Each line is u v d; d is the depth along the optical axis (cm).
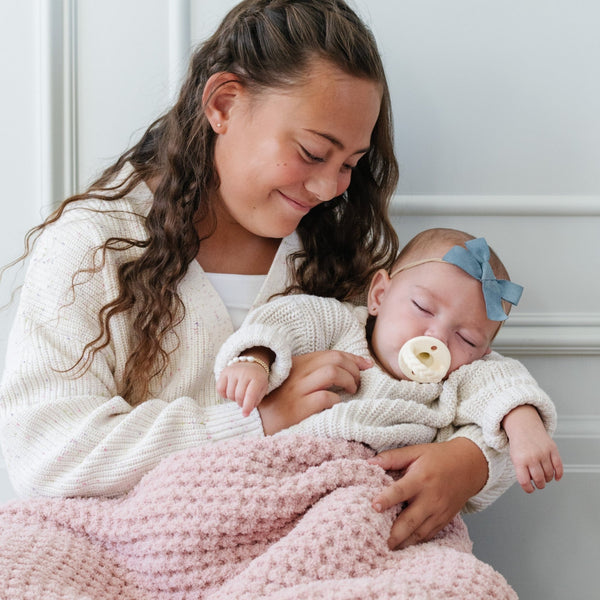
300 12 107
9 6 133
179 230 113
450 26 137
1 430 103
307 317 113
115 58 135
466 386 109
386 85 120
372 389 106
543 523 141
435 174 139
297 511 92
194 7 135
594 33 137
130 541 93
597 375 141
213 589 90
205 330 114
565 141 139
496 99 138
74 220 112
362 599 76
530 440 100
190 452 96
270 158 104
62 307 107
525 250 141
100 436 100
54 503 96
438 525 98
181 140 115
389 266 129
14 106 134
